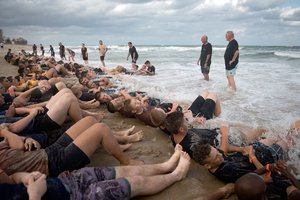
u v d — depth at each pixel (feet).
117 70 47.37
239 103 23.16
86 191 8.68
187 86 32.19
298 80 34.14
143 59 88.33
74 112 14.07
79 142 10.52
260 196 8.53
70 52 89.86
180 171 11.66
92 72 39.58
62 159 10.25
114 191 8.79
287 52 102.06
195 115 17.46
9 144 10.61
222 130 13.05
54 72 31.42
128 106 19.19
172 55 110.83
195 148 11.65
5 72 52.75
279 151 11.83
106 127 11.30
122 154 11.92
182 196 10.60
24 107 16.44
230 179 11.11
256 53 98.63
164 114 16.38
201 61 36.63
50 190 8.26
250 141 14.02
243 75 40.68
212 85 32.55
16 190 7.84
